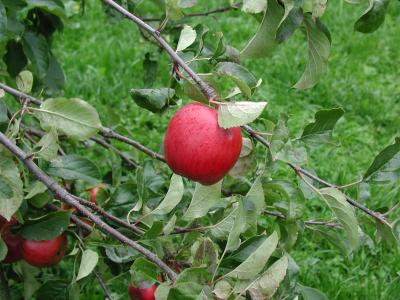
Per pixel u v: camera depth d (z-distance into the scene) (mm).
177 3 747
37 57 1238
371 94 2461
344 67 2629
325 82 2475
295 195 910
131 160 1438
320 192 853
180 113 642
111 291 1482
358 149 2168
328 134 875
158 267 723
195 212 832
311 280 1557
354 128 2279
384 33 2898
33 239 899
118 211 1005
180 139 627
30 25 1299
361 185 951
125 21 2801
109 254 897
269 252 684
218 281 680
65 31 2686
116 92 2352
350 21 2949
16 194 780
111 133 1100
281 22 732
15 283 1429
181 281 667
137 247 729
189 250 887
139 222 954
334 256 1666
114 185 1211
